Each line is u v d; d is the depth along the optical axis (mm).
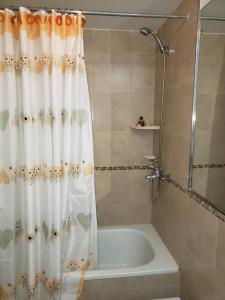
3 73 1550
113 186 2510
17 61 1582
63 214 1709
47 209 1684
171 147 1933
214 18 1309
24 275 1792
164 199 2137
